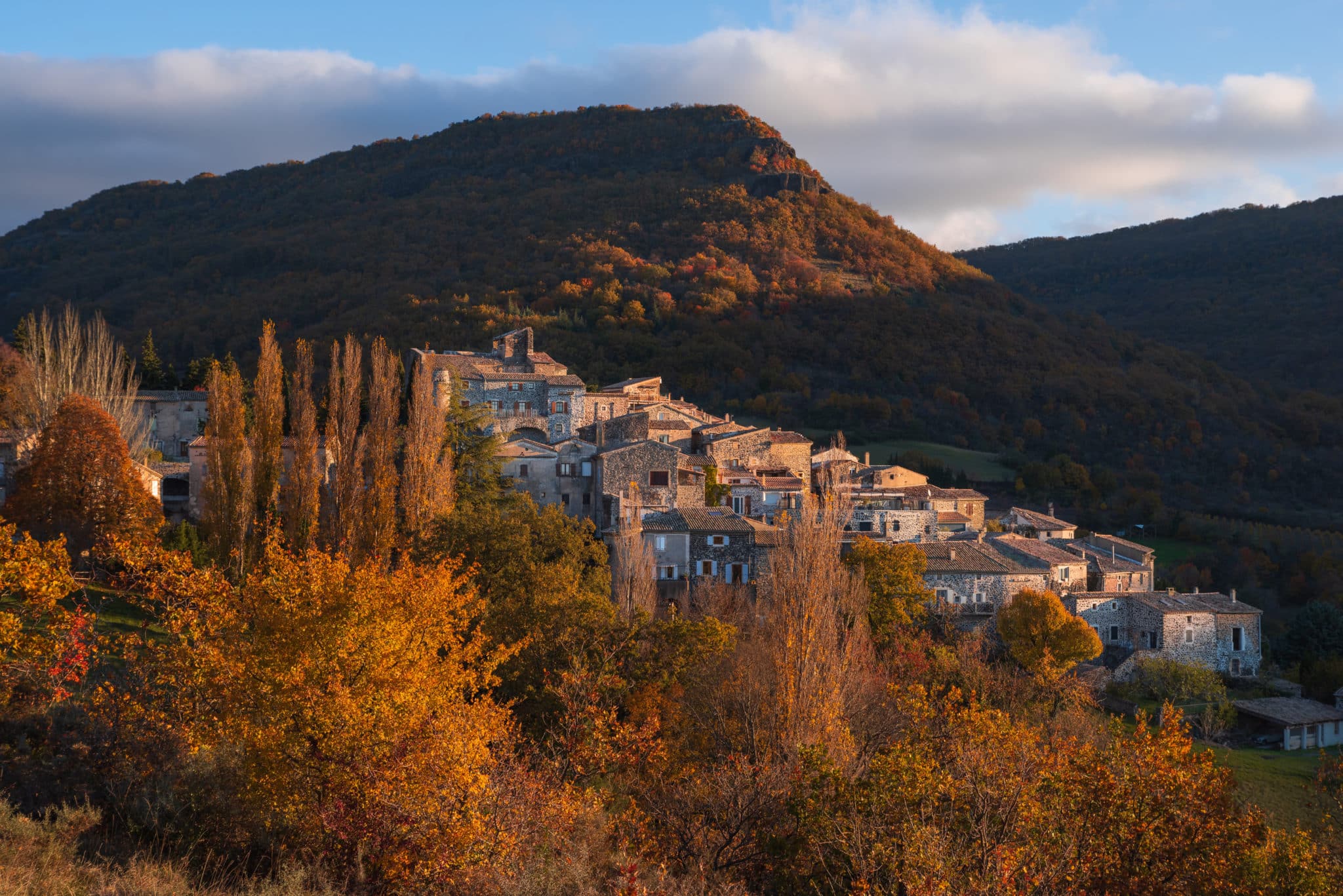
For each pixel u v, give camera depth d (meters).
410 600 24.67
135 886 18.39
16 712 23.86
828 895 25.30
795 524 47.22
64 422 58.41
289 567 24.39
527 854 22.22
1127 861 24.78
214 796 23.20
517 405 110.12
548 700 41.31
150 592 25.36
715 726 42.72
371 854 21.16
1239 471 178.75
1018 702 61.66
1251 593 116.94
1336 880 26.72
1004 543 94.81
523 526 59.91
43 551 24.38
